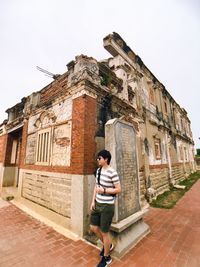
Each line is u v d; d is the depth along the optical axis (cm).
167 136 1156
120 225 329
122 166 404
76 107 470
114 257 307
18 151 970
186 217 521
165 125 1167
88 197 407
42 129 620
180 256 309
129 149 453
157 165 904
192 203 681
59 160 498
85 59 489
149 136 872
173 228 438
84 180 405
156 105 1094
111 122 408
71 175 439
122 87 668
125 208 382
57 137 530
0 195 799
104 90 520
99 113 497
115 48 743
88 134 439
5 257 305
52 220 479
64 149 488
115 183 287
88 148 431
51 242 359
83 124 434
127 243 332
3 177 906
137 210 429
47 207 518
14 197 731
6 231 415
